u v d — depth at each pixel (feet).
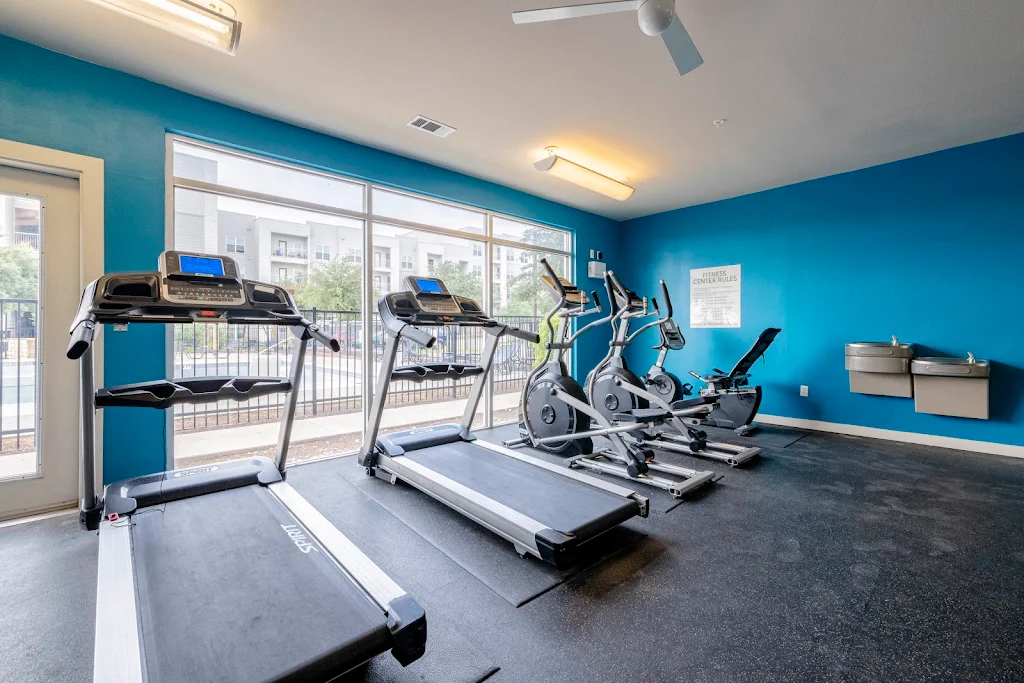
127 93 9.26
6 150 8.00
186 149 10.64
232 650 3.94
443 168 14.79
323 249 17.31
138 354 9.30
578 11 6.33
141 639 4.03
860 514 8.70
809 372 16.17
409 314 10.02
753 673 4.58
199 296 6.68
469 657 4.82
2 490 8.25
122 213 9.18
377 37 8.16
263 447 13.66
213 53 8.64
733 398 15.60
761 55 8.68
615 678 4.51
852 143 12.89
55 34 8.04
